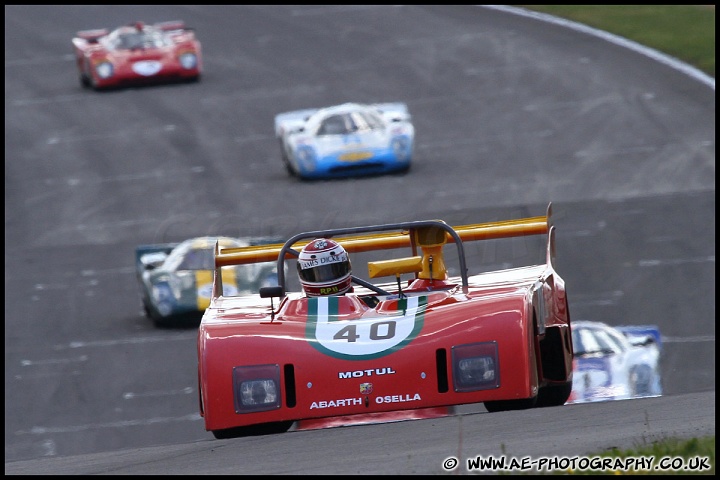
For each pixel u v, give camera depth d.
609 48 123.62
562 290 26.92
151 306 62.69
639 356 42.84
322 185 89.00
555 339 24.59
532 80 115.88
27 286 73.69
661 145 93.56
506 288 23.06
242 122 111.06
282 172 94.75
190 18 151.25
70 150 106.75
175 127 110.75
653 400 21.62
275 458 18.45
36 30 148.38
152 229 84.62
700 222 73.31
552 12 140.50
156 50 122.50
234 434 22.50
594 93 110.06
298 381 20.78
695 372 50.03
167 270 63.19
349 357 20.84
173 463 19.20
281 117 95.81
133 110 116.31
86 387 53.56
